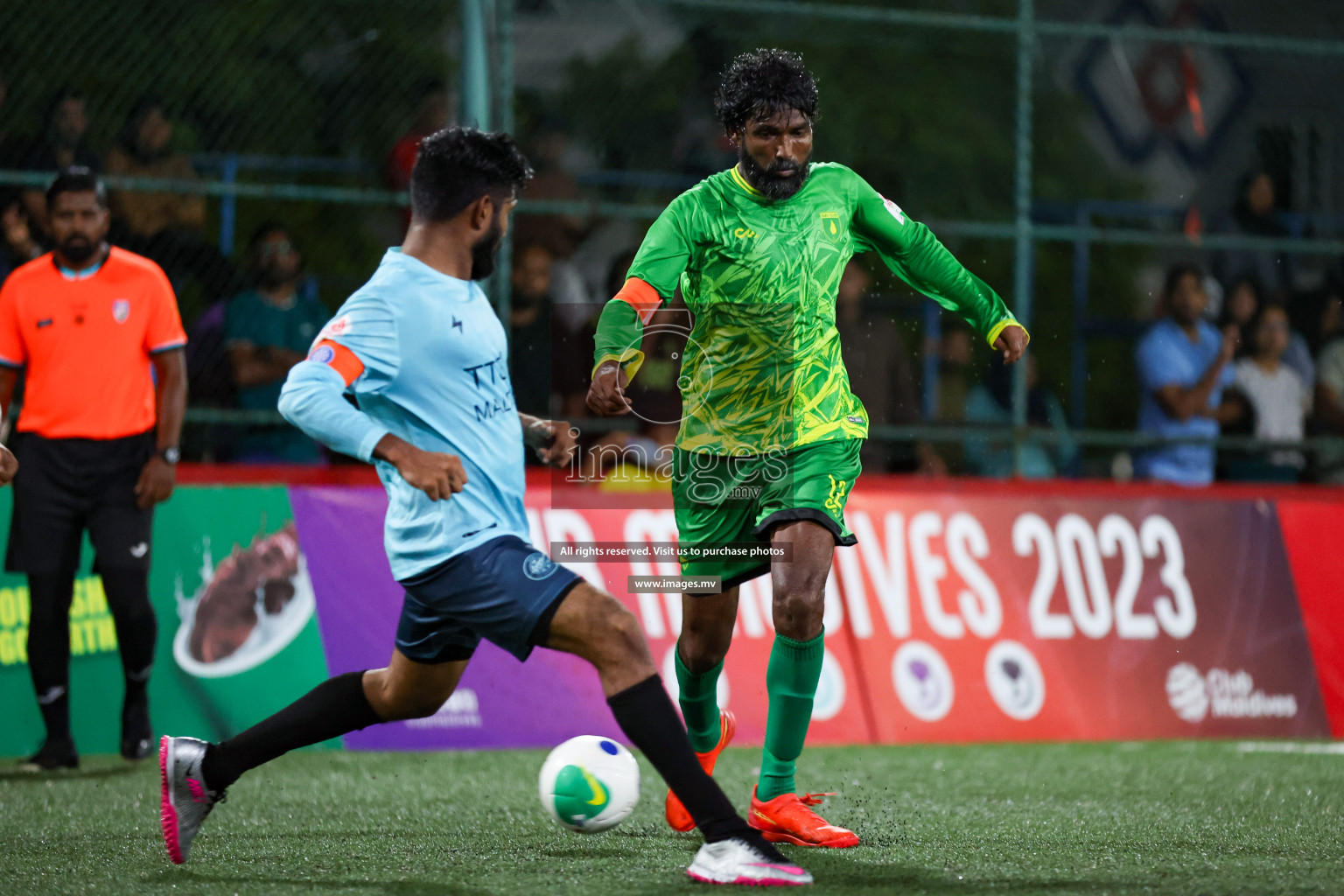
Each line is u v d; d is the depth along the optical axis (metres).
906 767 20.58
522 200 27.47
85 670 21.47
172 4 24.62
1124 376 34.56
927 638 24.45
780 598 12.96
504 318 24.03
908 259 14.44
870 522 24.81
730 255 13.23
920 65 39.19
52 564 19.30
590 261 27.47
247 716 21.72
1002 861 12.43
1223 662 25.66
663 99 31.20
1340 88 33.19
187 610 21.80
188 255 24.47
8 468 13.17
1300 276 29.81
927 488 25.45
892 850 13.02
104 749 21.34
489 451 11.01
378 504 23.36
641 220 26.19
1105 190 40.62
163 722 21.34
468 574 10.77
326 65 25.64
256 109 25.25
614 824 11.92
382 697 11.99
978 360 28.28
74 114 24.08
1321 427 29.52
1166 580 25.89
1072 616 25.23
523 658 10.80
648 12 31.48
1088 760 21.48
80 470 19.38
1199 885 11.30
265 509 22.59
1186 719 25.16
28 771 19.23
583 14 31.25
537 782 18.58
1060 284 36.25
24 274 19.64
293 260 24.70
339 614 22.55
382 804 16.59
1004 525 25.45
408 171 25.81
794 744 13.36
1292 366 29.38
